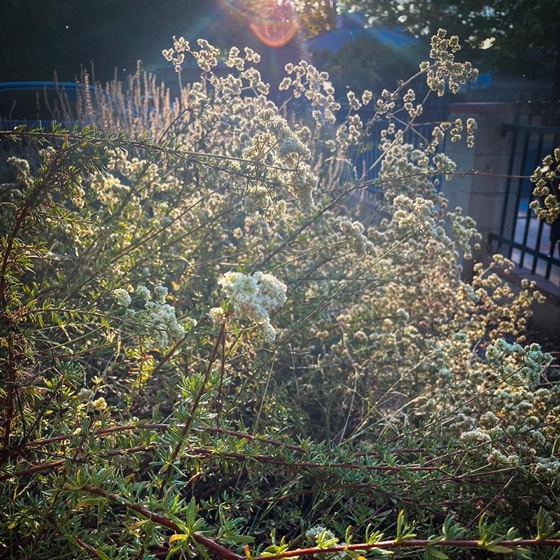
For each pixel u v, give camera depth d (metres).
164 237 3.84
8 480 2.23
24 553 2.03
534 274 6.86
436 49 4.51
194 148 4.51
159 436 2.18
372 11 18.53
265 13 19.78
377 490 2.51
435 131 4.69
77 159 2.56
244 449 2.34
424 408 3.36
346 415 3.77
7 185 3.31
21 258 2.51
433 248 4.28
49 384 2.43
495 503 2.62
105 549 1.85
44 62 17.36
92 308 2.92
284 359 3.91
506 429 2.77
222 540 1.76
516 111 7.05
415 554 2.21
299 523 2.81
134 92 8.25
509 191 7.25
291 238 3.93
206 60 4.63
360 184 4.21
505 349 3.09
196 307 3.35
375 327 4.27
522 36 14.86
